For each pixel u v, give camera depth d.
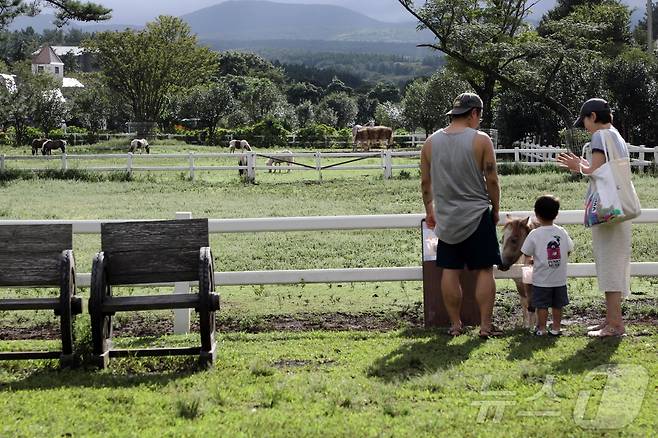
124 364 6.07
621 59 36.88
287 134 56.03
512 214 7.55
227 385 5.42
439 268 7.19
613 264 6.48
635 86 35.44
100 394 5.21
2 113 54.59
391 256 11.41
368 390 5.23
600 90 36.75
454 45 30.94
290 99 131.50
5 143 55.72
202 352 5.94
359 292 9.24
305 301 8.77
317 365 5.97
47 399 5.14
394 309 8.30
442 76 55.22
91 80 80.62
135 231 6.13
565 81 37.06
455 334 6.73
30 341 6.86
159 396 5.16
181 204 19.12
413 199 19.73
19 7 32.91
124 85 69.12
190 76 70.25
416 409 4.82
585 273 7.84
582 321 7.50
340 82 144.25
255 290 9.16
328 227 7.70
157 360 6.15
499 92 44.22
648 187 19.72
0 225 6.07
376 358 6.07
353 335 6.92
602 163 6.28
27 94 57.91
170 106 72.12
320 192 22.11
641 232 12.53
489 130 37.09
